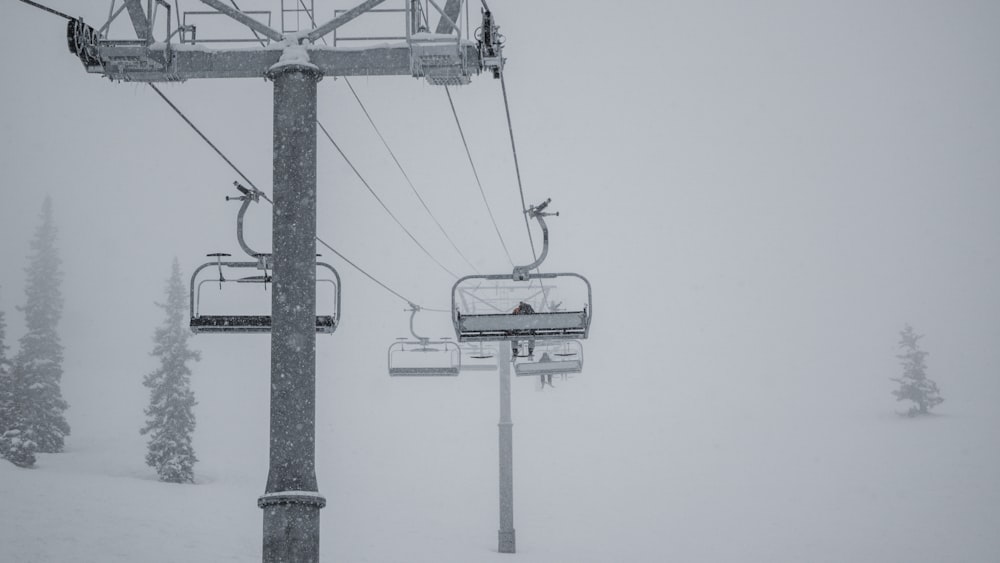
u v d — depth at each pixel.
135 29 12.52
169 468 55.84
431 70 12.14
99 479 48.31
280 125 11.35
